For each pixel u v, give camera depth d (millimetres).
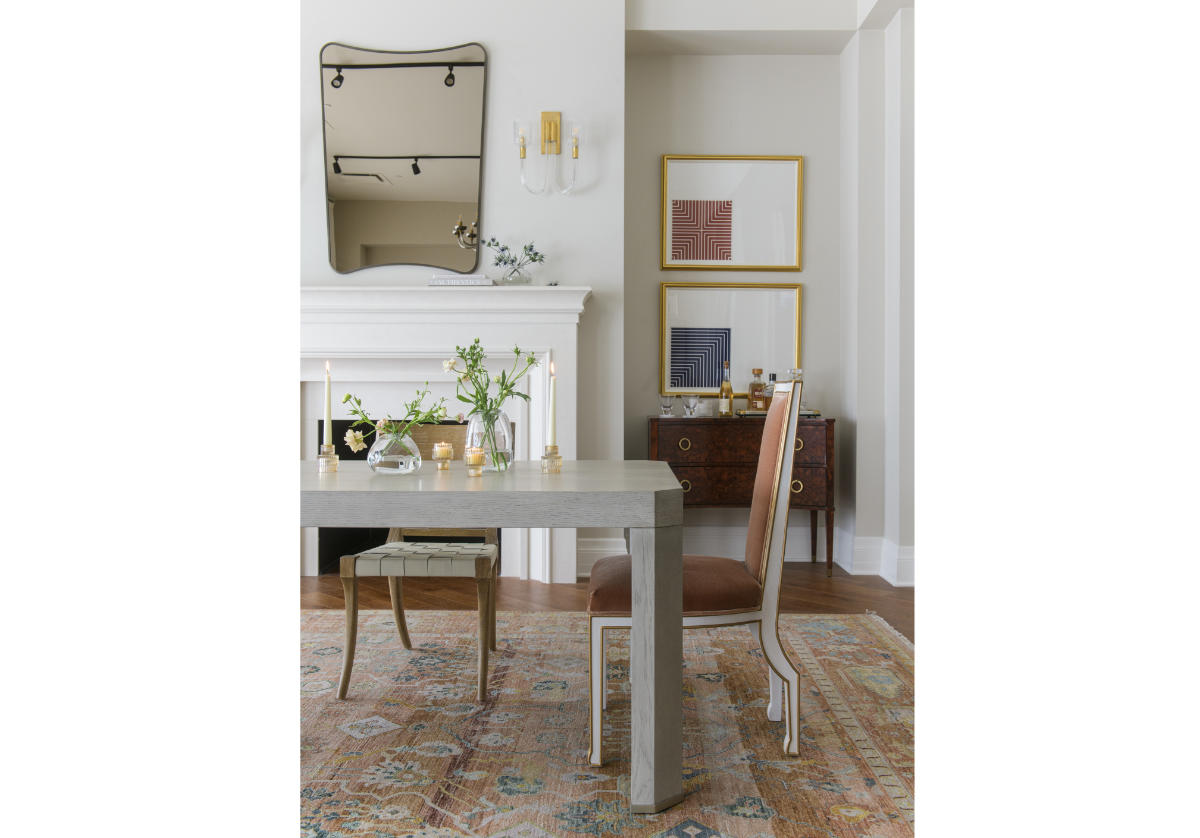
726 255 5230
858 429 4832
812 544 5215
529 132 4637
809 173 5227
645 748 1992
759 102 5223
